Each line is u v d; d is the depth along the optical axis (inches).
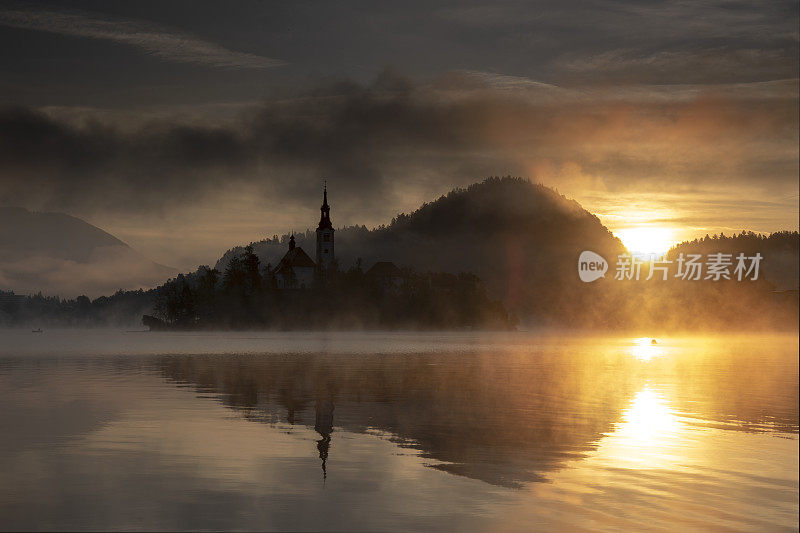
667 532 852.6
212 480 1059.3
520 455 1256.8
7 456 1213.7
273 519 880.3
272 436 1423.5
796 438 1461.6
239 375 3065.9
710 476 1114.7
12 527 845.8
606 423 1648.6
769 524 882.1
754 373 3538.4
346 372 3267.7
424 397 2180.1
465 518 888.3
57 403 1951.3
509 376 3105.3
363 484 1043.3
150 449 1279.5
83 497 967.0
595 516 903.7
